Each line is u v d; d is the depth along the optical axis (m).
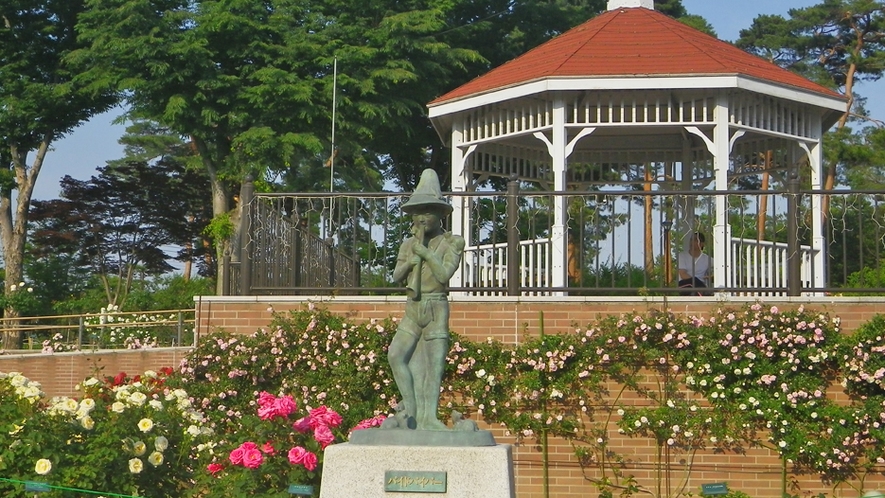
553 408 10.83
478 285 11.66
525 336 10.93
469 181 16.08
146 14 26.94
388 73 27.12
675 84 13.73
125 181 40.81
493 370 10.86
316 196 11.83
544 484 10.73
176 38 26.98
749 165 18.12
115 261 41.38
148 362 16.88
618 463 10.70
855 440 10.41
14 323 28.88
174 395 9.47
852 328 10.73
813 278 12.42
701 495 9.58
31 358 17.17
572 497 10.73
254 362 11.03
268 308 11.26
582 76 13.89
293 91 26.31
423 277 7.16
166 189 40.75
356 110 27.36
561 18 32.41
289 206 13.62
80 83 29.33
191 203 41.28
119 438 8.34
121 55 26.91
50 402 8.97
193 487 8.70
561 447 10.79
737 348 10.66
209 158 28.06
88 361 17.03
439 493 6.59
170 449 8.74
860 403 10.63
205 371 11.15
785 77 14.80
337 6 28.97
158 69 26.23
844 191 11.12
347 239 14.76
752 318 10.70
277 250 11.92
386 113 27.27
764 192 11.17
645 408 10.73
